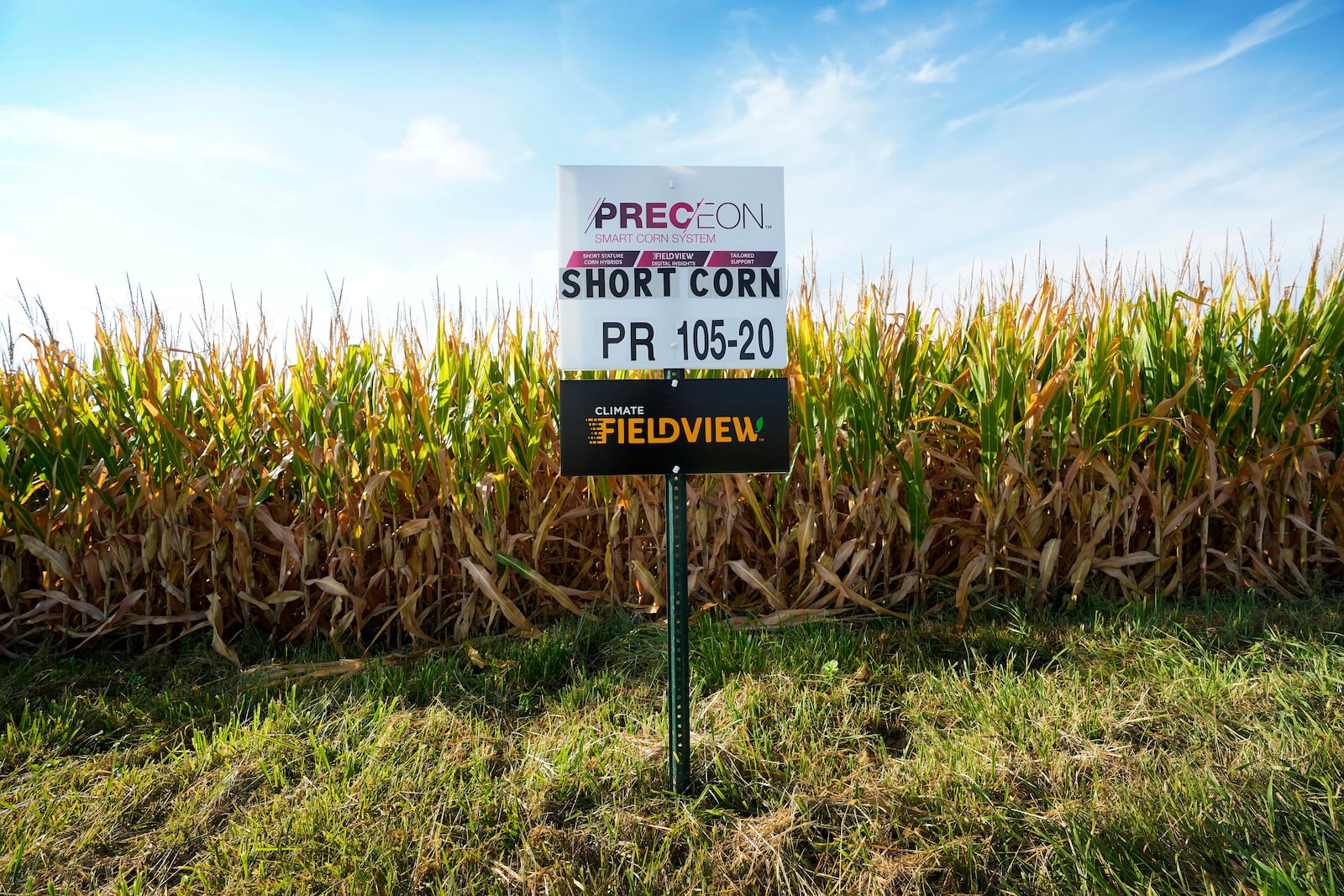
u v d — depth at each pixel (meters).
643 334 2.35
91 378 4.18
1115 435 3.90
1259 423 4.16
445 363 4.29
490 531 4.03
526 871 2.12
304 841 2.23
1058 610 4.08
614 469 2.33
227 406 4.15
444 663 3.62
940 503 4.36
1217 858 2.03
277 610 4.06
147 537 3.96
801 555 4.00
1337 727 2.66
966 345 4.42
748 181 2.39
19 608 4.20
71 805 2.49
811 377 3.91
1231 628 3.62
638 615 4.19
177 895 2.07
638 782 2.54
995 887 2.04
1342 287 4.19
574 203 2.33
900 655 3.51
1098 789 2.39
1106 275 4.20
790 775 2.56
